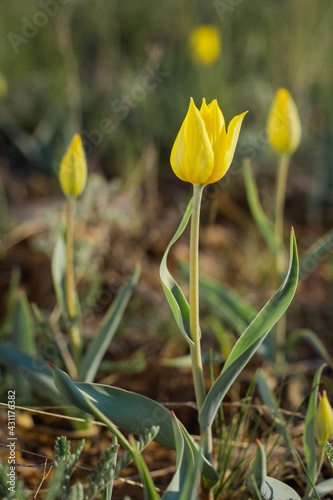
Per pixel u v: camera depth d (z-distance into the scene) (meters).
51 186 0.88
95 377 0.66
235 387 0.63
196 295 0.47
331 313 0.72
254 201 0.63
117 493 0.55
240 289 0.76
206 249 0.81
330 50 1.08
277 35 1.18
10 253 0.75
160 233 0.82
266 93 1.03
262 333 0.47
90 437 0.59
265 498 0.48
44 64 1.14
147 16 1.26
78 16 1.14
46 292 0.73
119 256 0.77
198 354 0.48
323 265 0.79
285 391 0.64
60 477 0.45
